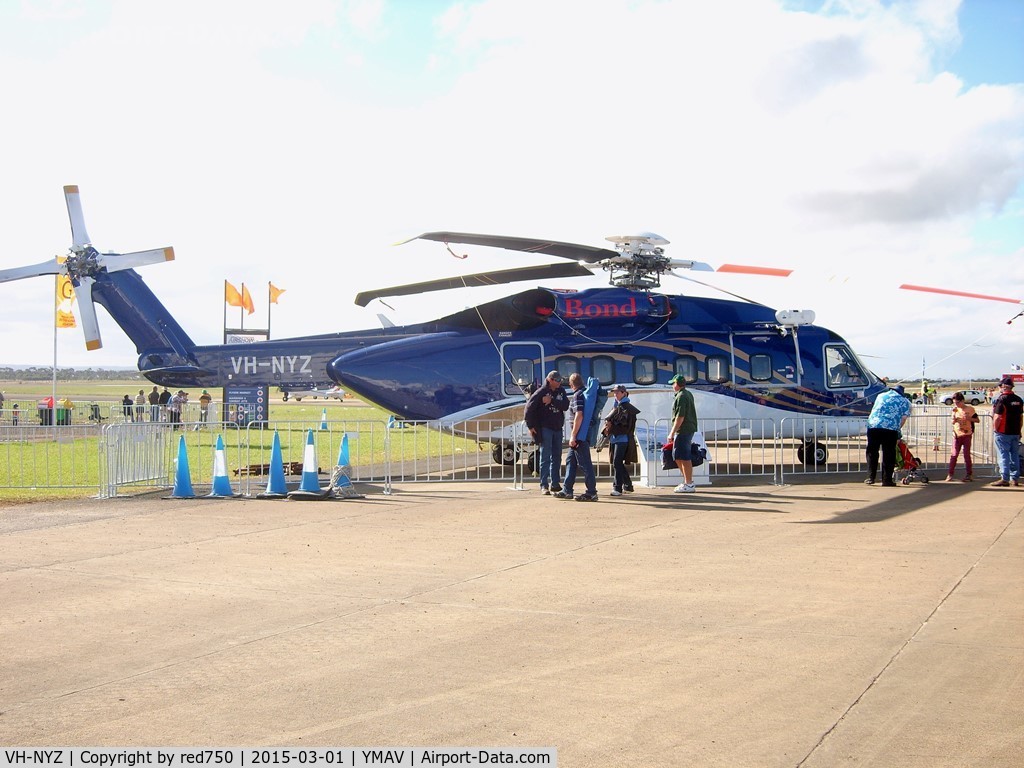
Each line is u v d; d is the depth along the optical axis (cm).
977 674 586
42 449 3022
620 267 1938
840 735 495
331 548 1055
